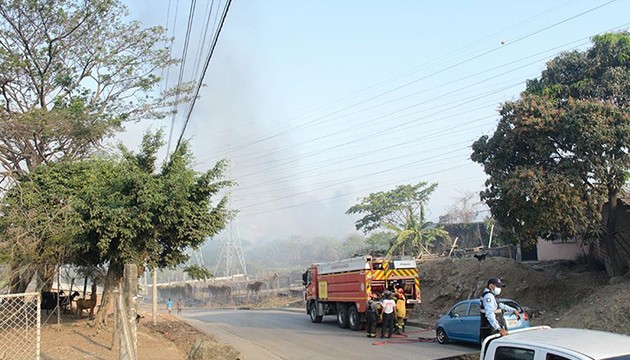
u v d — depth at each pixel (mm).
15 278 16828
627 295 15914
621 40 19812
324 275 26234
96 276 22375
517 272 23281
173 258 19078
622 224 21453
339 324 24406
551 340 5363
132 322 10125
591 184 18438
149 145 18281
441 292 26297
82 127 21047
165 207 16938
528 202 18219
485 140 20797
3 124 19344
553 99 19938
